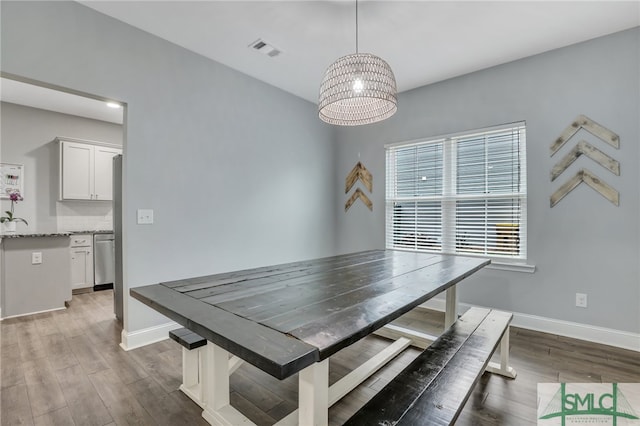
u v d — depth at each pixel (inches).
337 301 53.7
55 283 141.5
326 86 75.4
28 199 168.4
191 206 114.7
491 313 87.6
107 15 93.6
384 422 41.2
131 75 99.0
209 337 41.2
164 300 53.7
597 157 102.9
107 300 157.3
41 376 82.5
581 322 105.7
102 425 63.9
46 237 140.1
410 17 93.3
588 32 100.1
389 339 106.4
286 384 79.5
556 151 110.3
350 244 172.2
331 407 70.0
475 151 130.1
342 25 97.8
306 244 161.5
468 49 111.3
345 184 174.6
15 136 164.7
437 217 140.6
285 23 97.2
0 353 96.1
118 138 199.9
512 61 119.4
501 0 85.4
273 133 145.2
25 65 80.0
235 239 129.3
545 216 112.5
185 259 112.9
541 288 113.3
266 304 51.7
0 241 129.7
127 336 99.0
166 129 107.6
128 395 74.2
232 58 119.7
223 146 124.9
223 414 63.2
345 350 98.7
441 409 44.0
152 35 103.7
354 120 89.4
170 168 108.7
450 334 71.9
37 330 115.4
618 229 99.7
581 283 105.8
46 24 83.2
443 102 136.9
